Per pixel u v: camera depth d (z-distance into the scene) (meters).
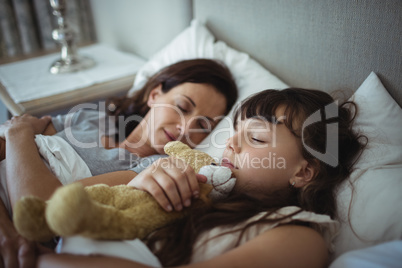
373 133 0.74
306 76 0.97
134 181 0.62
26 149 0.75
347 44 0.83
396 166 0.68
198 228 0.59
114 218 0.52
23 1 1.90
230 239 0.58
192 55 1.22
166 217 0.58
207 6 1.24
